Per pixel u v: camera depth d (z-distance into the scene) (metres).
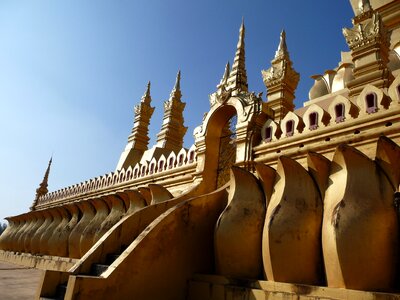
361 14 14.51
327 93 15.99
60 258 13.30
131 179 16.56
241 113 10.84
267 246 6.33
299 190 6.73
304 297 5.41
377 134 7.34
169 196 10.80
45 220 17.31
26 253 17.11
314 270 6.04
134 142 22.81
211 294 6.87
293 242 6.16
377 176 5.92
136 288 6.64
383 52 11.71
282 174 7.19
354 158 6.11
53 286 6.80
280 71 14.16
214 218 8.64
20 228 19.45
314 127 8.81
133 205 11.77
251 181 7.79
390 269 5.29
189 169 13.05
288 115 9.63
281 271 6.09
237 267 6.94
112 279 6.30
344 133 8.07
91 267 7.39
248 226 7.15
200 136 11.86
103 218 12.78
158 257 7.20
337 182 6.34
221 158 11.65
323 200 6.54
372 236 5.34
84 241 12.48
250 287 6.31
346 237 5.40
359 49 11.86
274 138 9.77
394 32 16.05
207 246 8.26
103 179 18.84
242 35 13.77
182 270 7.56
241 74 12.72
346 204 5.69
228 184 9.35
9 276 11.38
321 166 6.82
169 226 7.60
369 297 4.86
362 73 11.46
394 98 7.61
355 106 8.23
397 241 5.46
